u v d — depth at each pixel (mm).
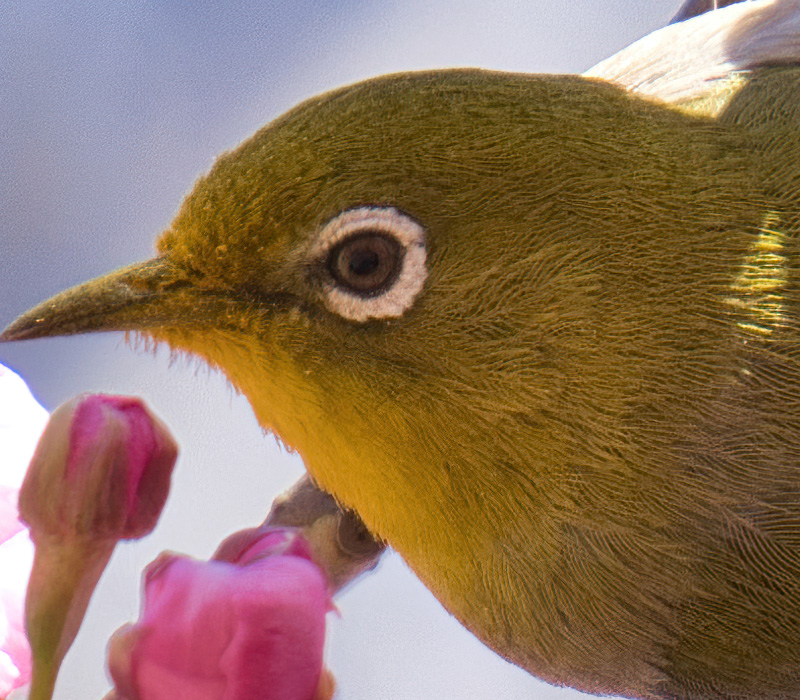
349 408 864
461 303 862
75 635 846
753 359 863
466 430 863
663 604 865
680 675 870
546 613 868
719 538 864
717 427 863
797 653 866
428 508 866
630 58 890
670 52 888
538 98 865
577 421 862
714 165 866
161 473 848
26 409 855
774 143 869
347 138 863
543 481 863
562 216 862
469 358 862
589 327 862
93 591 846
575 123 864
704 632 866
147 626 845
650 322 862
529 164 862
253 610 845
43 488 846
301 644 845
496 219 862
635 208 863
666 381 862
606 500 863
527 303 862
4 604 851
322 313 864
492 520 865
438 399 863
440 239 862
